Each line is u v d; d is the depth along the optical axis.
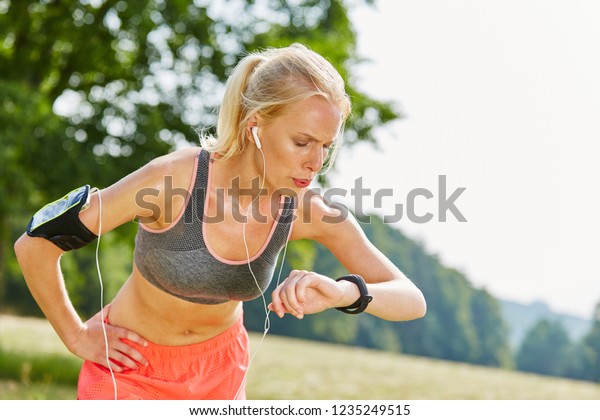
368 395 11.39
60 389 10.53
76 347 3.23
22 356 15.05
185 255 2.95
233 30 15.72
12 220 14.01
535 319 85.44
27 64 15.59
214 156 2.96
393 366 19.75
